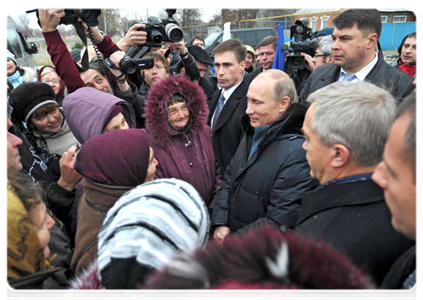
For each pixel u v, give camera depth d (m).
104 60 2.07
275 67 3.40
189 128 1.85
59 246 1.09
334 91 0.99
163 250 0.68
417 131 0.52
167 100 1.75
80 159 1.04
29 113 1.70
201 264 0.35
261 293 0.31
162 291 0.35
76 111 1.69
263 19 15.70
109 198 0.99
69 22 1.90
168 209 0.75
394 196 0.59
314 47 3.22
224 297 0.31
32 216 0.70
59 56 1.94
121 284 0.65
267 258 0.35
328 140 0.93
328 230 0.86
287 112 1.46
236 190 1.62
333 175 0.96
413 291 0.60
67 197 1.39
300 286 0.33
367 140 0.88
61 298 0.88
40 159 1.71
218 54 2.50
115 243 0.69
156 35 2.34
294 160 1.38
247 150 1.66
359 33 2.01
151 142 1.81
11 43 6.48
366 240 0.80
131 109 1.91
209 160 1.95
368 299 0.35
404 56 3.99
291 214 1.36
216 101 2.78
